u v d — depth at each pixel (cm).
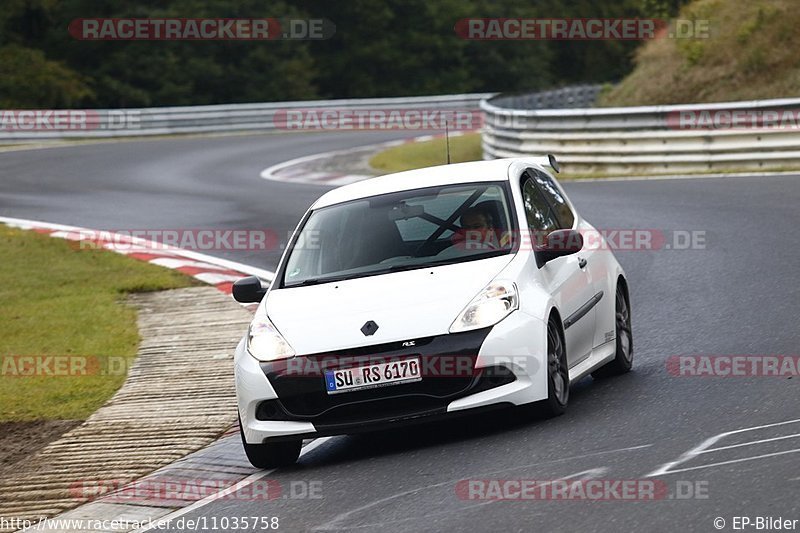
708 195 6406
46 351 4012
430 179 2948
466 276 2575
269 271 5188
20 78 17650
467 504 1989
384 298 2545
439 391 2438
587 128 8175
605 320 2964
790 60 10144
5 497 2569
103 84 18675
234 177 9350
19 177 9669
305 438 2475
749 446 2125
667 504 1838
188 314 4444
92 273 5403
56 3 19062
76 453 2858
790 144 7325
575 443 2312
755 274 4225
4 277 5375
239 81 19650
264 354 2512
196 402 3238
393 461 2422
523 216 2766
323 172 9512
